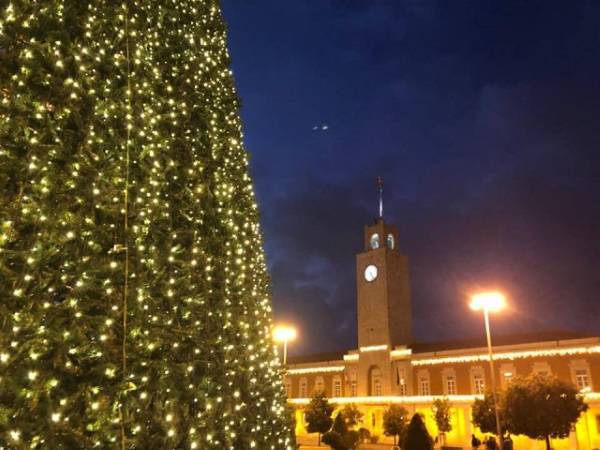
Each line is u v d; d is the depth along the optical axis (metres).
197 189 8.92
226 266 9.17
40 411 5.25
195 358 7.76
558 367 51.91
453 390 59.72
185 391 7.07
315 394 55.75
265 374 10.27
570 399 36.06
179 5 10.66
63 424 5.36
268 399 10.34
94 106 6.79
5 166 5.57
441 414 51.91
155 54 9.16
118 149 7.12
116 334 6.36
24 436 5.11
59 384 5.65
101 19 7.61
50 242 5.73
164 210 7.86
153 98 8.27
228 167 10.74
